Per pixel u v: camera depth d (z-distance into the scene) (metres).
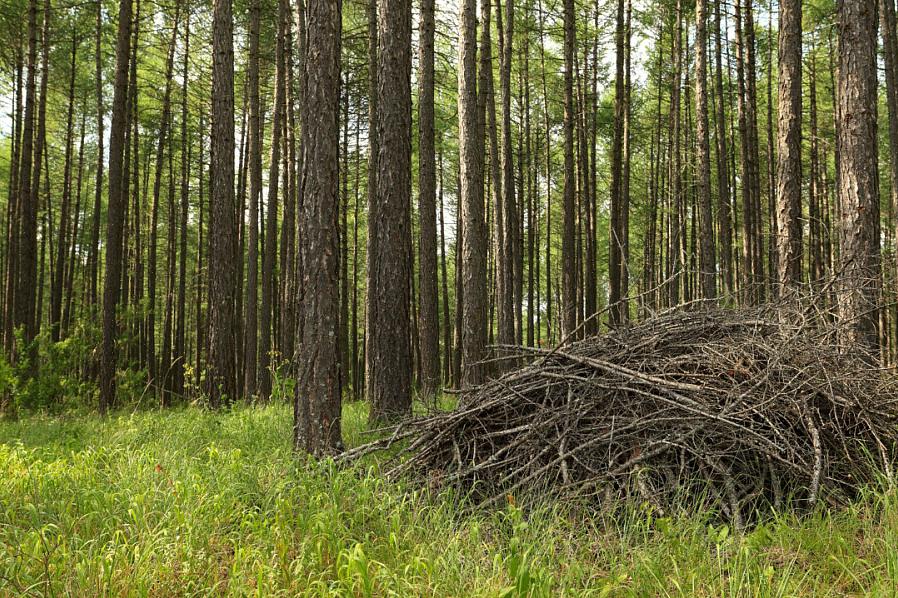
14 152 18.67
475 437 5.64
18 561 3.50
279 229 26.16
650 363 5.66
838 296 7.20
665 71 21.45
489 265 24.67
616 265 17.59
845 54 7.60
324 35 6.19
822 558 3.65
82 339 14.43
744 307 6.39
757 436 4.67
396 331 8.62
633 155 26.62
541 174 26.41
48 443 7.69
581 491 4.75
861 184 7.41
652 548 3.91
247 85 20.56
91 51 20.58
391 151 8.79
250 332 16.56
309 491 4.70
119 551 3.56
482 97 13.85
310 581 3.45
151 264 21.44
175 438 7.20
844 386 5.27
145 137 23.05
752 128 17.52
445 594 3.32
